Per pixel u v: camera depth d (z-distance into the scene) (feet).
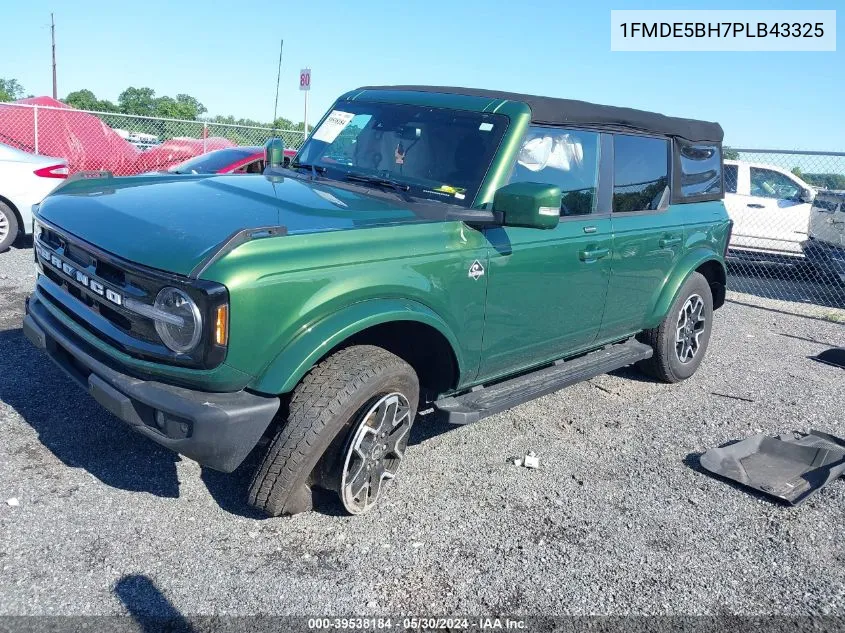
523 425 16.17
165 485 11.96
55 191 13.19
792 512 13.20
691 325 19.58
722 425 17.22
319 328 10.23
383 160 14.07
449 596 10.01
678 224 18.01
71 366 11.52
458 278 12.04
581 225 14.66
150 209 11.23
